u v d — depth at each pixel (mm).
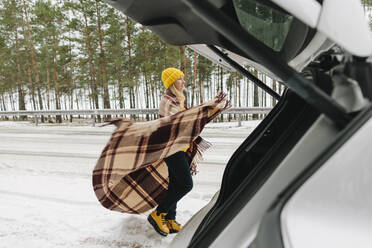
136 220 2729
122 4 876
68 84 28000
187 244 1081
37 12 24859
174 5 869
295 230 599
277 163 812
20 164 5207
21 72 30422
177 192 2336
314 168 625
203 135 7859
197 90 30859
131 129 2033
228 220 805
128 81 23719
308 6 638
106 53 24156
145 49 22656
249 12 836
